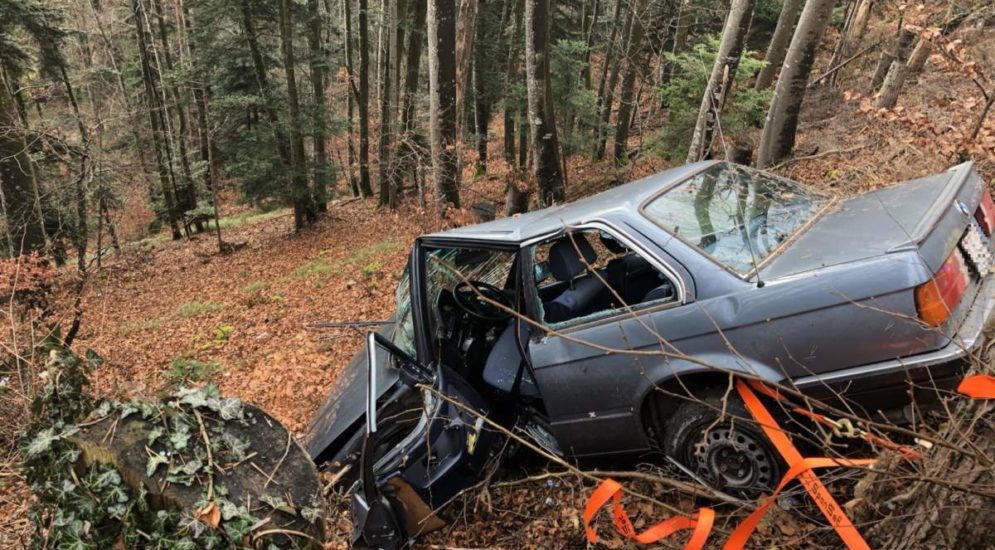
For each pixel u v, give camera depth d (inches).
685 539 109.1
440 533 132.9
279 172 780.0
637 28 717.3
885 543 80.2
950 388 94.4
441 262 154.6
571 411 129.3
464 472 129.4
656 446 125.4
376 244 615.8
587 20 1040.8
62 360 81.2
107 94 922.7
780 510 106.3
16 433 153.9
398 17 729.6
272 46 852.0
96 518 65.7
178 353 392.8
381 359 152.6
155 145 847.7
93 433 69.4
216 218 813.2
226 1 739.4
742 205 134.0
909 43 393.4
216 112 810.2
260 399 267.9
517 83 813.2
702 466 115.4
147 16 908.0
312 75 831.1
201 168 867.4
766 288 105.9
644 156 519.8
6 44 657.6
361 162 975.0
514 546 122.8
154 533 63.8
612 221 123.9
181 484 66.1
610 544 114.0
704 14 732.7
